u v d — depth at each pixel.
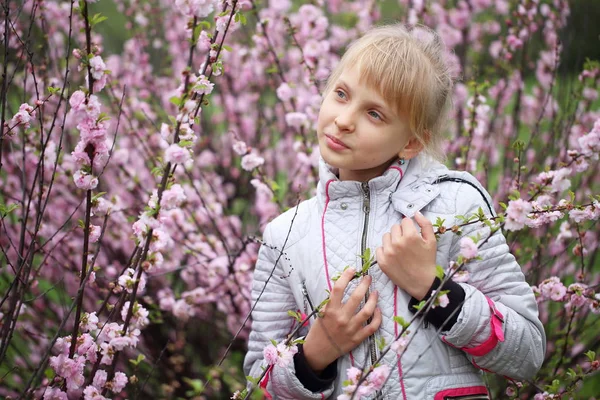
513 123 2.94
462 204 1.50
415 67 1.45
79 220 1.49
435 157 1.56
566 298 1.91
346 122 1.43
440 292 1.29
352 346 1.44
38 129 2.29
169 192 1.42
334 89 1.48
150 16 3.60
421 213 1.51
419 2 3.11
